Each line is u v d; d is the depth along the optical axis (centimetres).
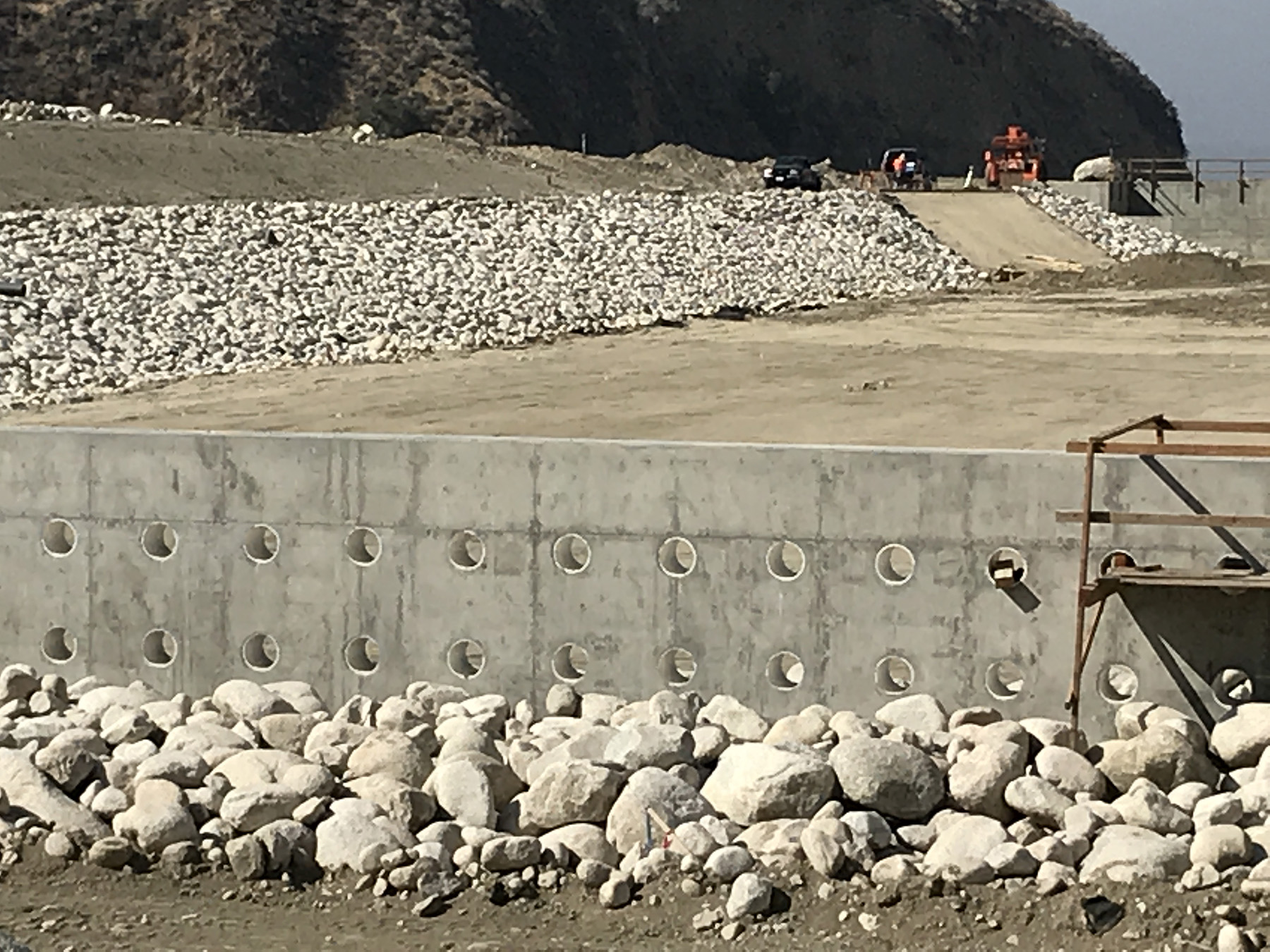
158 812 982
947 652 1187
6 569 1312
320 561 1265
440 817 1017
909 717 1148
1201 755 1071
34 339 2966
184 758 1040
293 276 3559
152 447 1284
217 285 3438
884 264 4484
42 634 1312
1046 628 1172
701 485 1205
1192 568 1148
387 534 1253
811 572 1198
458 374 3006
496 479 1233
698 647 1217
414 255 3809
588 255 4006
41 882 952
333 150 4706
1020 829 977
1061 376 2969
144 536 1292
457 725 1120
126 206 3903
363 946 873
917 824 999
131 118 5156
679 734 1066
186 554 1285
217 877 959
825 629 1199
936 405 2703
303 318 3338
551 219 4197
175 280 3412
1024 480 1165
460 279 3716
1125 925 883
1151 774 1050
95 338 3062
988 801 1005
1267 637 1143
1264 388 2833
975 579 1178
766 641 1209
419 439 1243
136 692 1237
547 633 1238
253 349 3141
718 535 1206
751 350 3266
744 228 4459
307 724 1137
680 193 4878
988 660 1182
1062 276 4572
